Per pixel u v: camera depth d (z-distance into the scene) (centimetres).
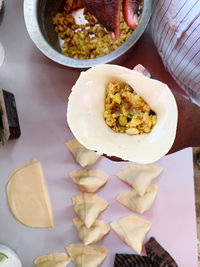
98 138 63
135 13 77
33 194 116
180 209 111
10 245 116
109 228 112
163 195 112
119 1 73
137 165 112
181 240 110
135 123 64
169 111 61
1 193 118
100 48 106
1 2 115
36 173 115
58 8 110
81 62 97
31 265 115
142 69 84
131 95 65
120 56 97
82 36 108
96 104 65
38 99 117
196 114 76
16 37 118
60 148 116
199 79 92
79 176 113
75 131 62
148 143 62
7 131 104
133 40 94
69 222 115
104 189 115
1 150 118
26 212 116
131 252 111
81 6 109
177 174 112
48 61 116
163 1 82
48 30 108
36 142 117
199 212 131
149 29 109
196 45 81
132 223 111
